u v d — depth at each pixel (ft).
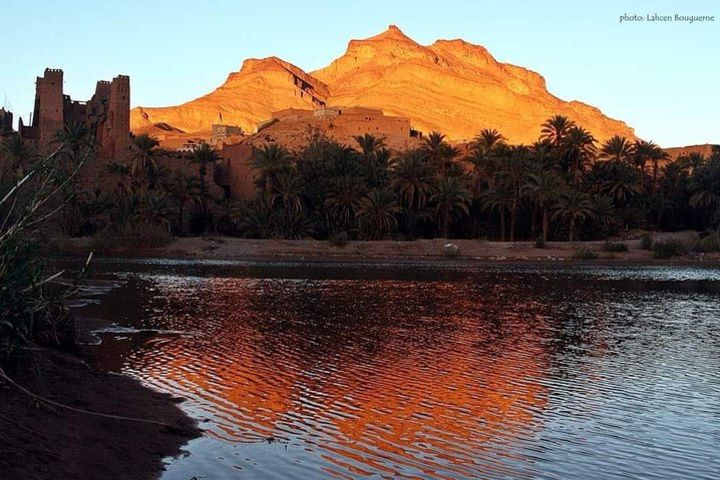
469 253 240.53
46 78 276.21
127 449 40.16
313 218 260.21
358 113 480.23
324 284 151.64
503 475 38.34
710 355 76.23
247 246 237.45
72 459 36.88
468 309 113.60
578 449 42.83
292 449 41.98
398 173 255.91
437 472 38.60
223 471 38.37
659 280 181.57
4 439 36.91
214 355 69.46
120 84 282.77
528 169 255.29
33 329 58.59
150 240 233.96
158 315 97.66
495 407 52.26
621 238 274.57
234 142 430.61
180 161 287.28
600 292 149.07
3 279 40.14
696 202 285.43
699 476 38.58
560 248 248.52
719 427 47.98
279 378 60.08
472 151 306.55
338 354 71.67
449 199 251.19
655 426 48.03
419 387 58.03
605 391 58.18
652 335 91.04
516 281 169.78
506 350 76.64
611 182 287.48
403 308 112.78
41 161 44.11
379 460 40.37
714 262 244.22
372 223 249.75
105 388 51.85
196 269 185.26
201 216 282.15
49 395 46.01
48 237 50.55
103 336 78.48
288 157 257.96
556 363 70.03
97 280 148.25
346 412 49.96
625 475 38.58
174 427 45.11
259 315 100.42
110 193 263.08
